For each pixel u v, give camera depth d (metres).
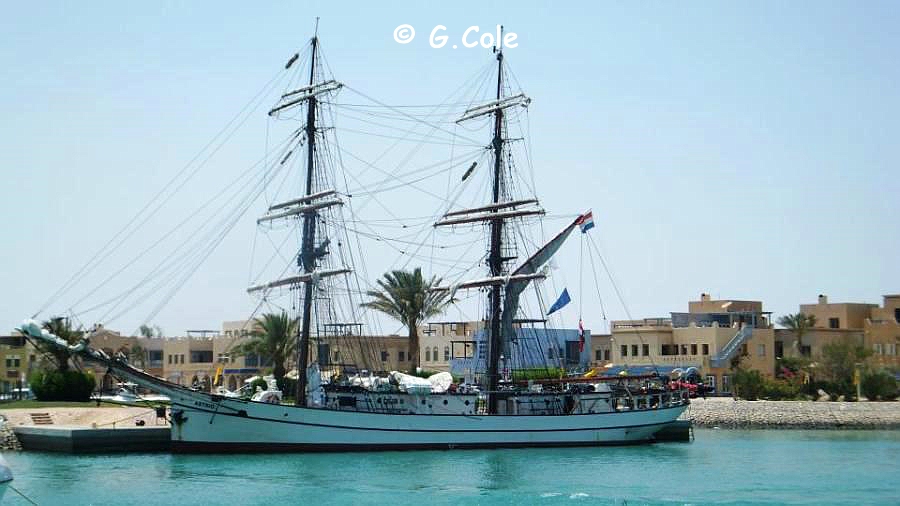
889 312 184.62
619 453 100.75
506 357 108.69
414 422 96.06
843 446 112.75
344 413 93.06
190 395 89.75
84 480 76.88
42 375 117.81
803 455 102.12
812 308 189.12
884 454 103.06
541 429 101.88
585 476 83.25
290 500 69.75
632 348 170.38
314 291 100.62
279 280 101.44
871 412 147.00
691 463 93.00
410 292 128.50
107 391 105.12
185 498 69.75
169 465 84.44
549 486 77.38
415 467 86.00
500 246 109.81
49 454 92.12
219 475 79.62
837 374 164.50
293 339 127.75
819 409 146.75
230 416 89.69
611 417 106.00
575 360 159.12
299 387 98.69
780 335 176.75
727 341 165.62
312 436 91.75
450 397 99.56
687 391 117.06
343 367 102.56
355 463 87.31
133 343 172.00
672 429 118.56
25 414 103.81
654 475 84.38
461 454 95.38
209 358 172.12
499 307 109.38
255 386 115.62
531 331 145.38
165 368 174.75
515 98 110.31
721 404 149.50
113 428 93.50
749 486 78.75
